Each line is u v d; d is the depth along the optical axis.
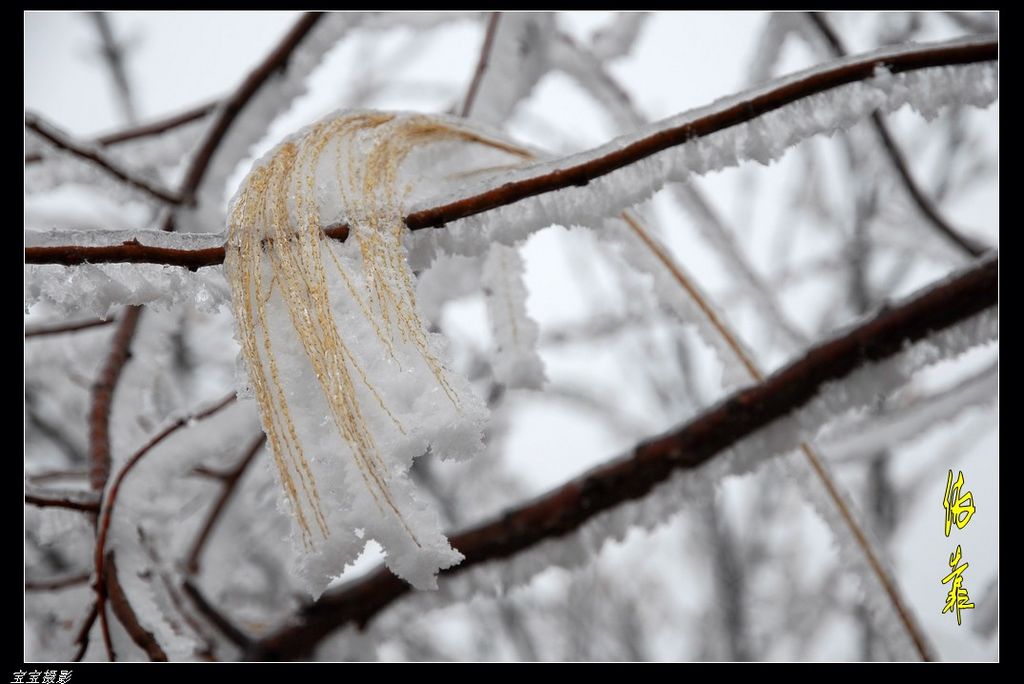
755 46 1.18
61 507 0.97
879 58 0.92
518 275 0.99
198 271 0.88
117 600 0.96
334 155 0.89
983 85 0.93
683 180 0.91
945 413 1.12
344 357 0.86
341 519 0.85
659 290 1.01
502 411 2.07
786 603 2.31
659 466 0.98
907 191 1.18
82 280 0.88
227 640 1.06
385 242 0.88
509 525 0.99
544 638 2.35
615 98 1.17
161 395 1.20
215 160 1.09
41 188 1.07
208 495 1.19
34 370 1.16
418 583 0.85
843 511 1.01
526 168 0.90
